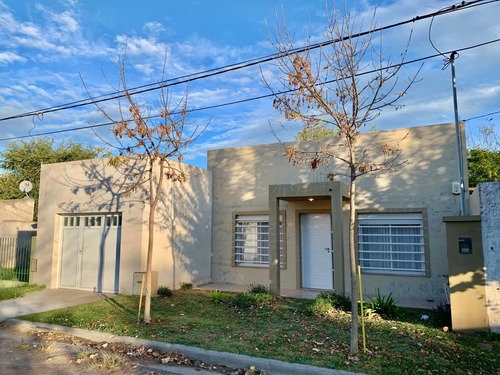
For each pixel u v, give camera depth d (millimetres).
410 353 5863
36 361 5820
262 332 7074
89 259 11828
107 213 11711
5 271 12977
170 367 5617
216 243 13859
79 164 12250
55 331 7430
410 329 7254
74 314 8422
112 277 11352
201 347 6152
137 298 10258
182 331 7148
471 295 7031
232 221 13656
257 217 13367
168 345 6273
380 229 11453
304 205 12320
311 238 12328
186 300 10172
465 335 6848
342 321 7816
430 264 10586
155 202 8117
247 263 13383
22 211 20078
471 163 18562
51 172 12781
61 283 12180
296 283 12109
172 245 11867
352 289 5965
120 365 5645
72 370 5430
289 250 12367
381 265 11312
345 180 11906
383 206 11344
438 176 10797
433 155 10914
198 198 13312
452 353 5879
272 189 10883
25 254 13016
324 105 6215
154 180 11203
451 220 7289
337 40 6754
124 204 11219
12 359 5914
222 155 14164
